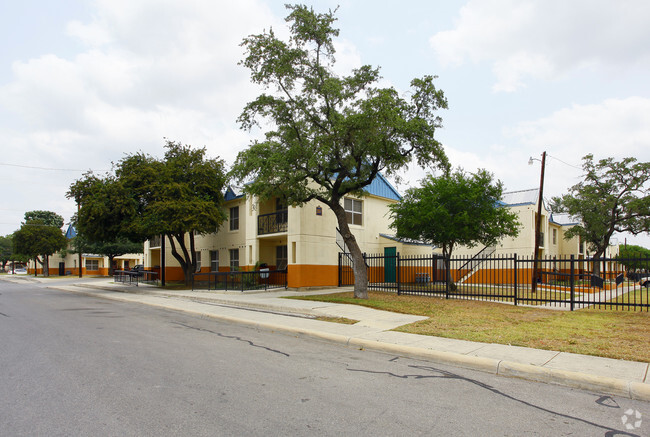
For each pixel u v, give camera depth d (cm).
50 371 625
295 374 627
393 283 2419
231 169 1574
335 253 2220
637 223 3017
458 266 2817
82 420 432
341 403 497
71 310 1470
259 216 2334
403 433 409
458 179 1902
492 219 1884
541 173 2116
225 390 541
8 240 10581
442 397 527
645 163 2898
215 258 2856
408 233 1992
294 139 1591
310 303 1430
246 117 1599
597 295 1902
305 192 1658
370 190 2497
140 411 460
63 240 5788
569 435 413
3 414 449
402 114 1533
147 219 2211
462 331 923
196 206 2264
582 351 725
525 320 1080
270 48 1479
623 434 418
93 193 2255
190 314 1352
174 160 2467
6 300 1914
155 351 774
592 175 3070
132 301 1809
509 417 461
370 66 1504
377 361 721
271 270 2309
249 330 1039
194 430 408
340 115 1480
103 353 752
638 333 888
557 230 3678
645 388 529
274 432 405
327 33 1484
